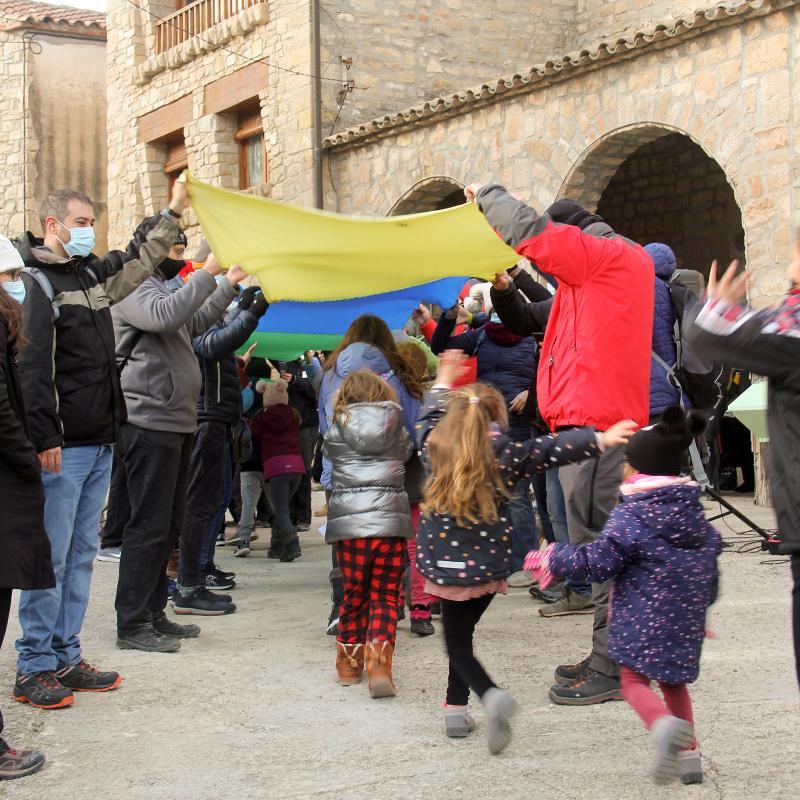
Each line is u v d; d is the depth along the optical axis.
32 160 21.98
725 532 8.84
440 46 15.94
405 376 5.55
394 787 3.52
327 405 5.51
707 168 15.51
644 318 4.38
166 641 5.34
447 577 3.85
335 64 15.11
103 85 22.62
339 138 14.61
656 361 4.90
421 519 4.02
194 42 17.06
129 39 18.92
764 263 9.86
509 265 5.83
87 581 4.70
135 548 5.34
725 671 4.75
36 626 4.41
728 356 2.91
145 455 5.27
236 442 7.75
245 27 16.02
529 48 16.62
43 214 4.57
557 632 5.62
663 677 3.43
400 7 15.59
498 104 12.59
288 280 5.60
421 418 4.22
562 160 11.85
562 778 3.58
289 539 8.22
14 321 3.80
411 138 13.79
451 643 3.91
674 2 15.31
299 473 8.23
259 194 15.93
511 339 6.79
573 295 4.38
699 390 4.98
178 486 5.55
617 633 3.51
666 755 3.16
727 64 10.12
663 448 3.50
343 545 4.71
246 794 3.49
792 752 3.77
